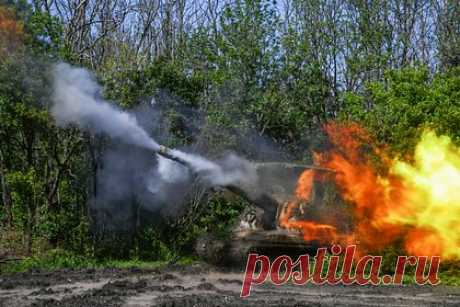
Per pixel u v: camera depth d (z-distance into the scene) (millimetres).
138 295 14398
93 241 23000
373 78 33469
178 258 23125
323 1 35031
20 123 22359
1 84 21938
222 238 19062
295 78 31188
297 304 13156
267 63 29531
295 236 18578
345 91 31953
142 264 21328
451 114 19906
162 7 38250
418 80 23484
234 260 18703
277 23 30250
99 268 19891
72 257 21406
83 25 30016
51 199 23312
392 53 34469
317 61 31828
